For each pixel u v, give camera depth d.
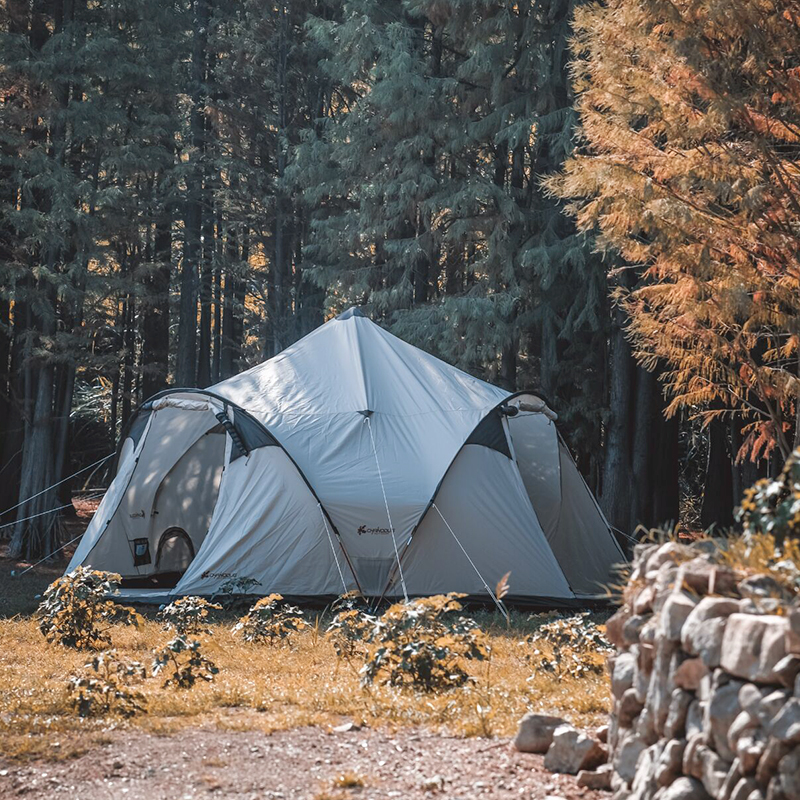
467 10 19.58
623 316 17.55
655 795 3.37
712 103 8.77
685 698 3.43
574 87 9.62
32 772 4.44
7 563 18.02
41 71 18.64
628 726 3.97
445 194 20.09
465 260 23.73
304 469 12.34
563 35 18.16
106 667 6.33
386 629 6.57
